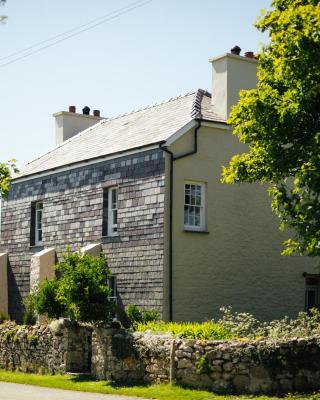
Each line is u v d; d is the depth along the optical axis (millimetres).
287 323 24062
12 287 29703
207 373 15688
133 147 23219
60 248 26844
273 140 15125
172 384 16094
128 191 23594
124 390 16031
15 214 30156
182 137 22625
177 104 25797
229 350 15508
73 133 33125
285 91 15453
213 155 23344
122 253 23500
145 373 17000
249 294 23625
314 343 15672
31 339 21141
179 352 16203
